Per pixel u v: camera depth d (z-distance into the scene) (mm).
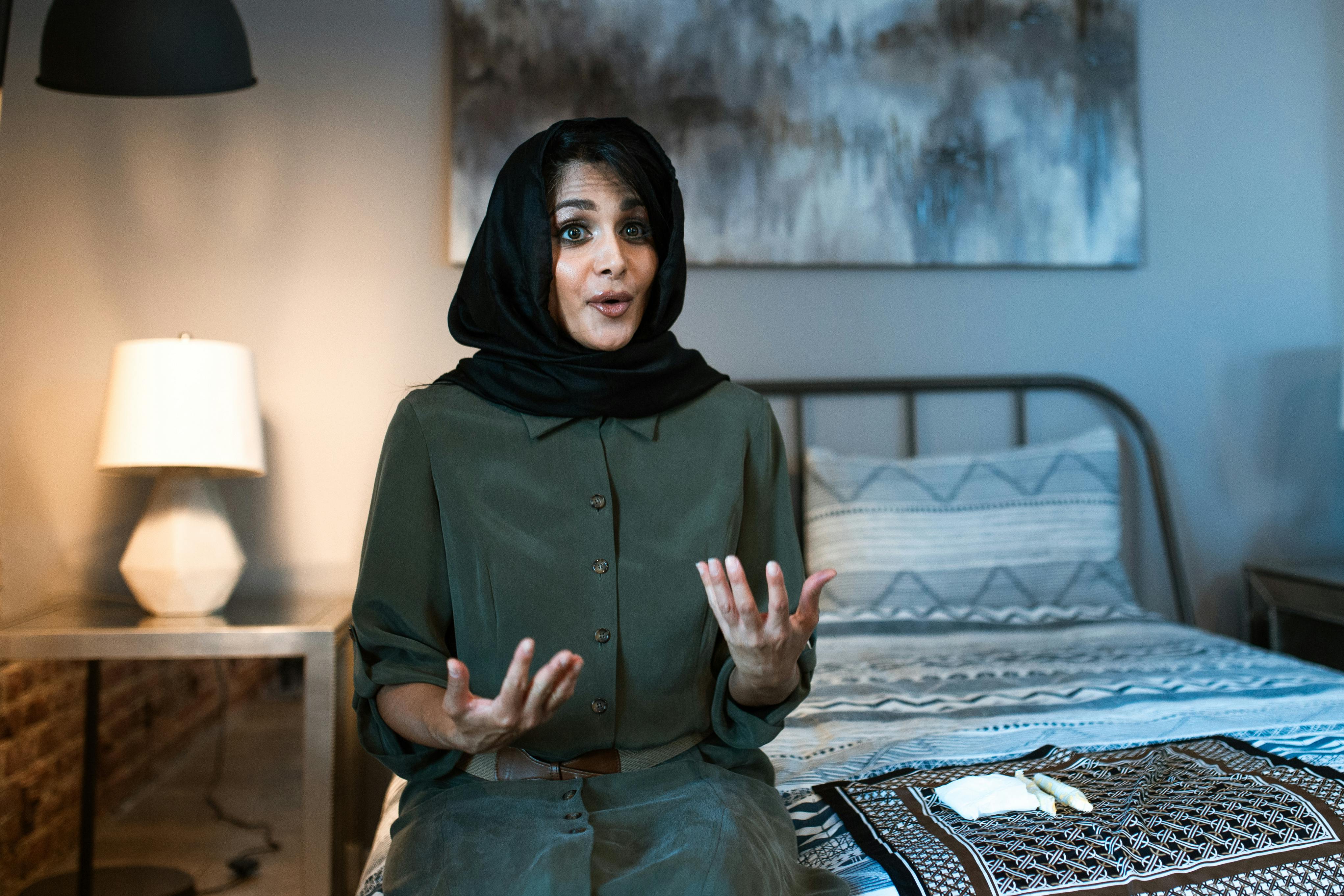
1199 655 1913
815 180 2617
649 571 992
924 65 2664
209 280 2420
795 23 2617
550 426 1007
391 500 988
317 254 2459
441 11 2521
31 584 2326
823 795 1182
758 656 897
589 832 843
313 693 1910
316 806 1898
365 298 2467
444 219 2496
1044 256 2693
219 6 1873
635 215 1061
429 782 987
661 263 1104
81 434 2354
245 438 2035
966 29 2680
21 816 2094
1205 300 2795
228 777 2938
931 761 1322
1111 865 979
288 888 2127
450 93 2504
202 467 1992
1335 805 1079
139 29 1798
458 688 771
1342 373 2693
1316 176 2846
